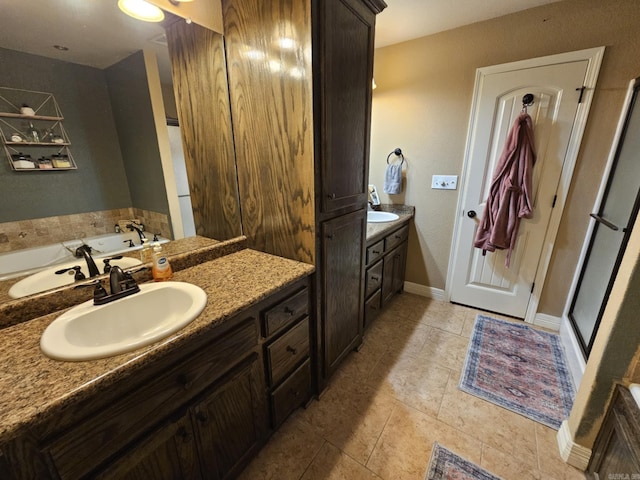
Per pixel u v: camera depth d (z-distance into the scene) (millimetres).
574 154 1877
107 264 1153
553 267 2113
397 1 1775
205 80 1344
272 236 1451
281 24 1117
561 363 1823
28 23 894
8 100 887
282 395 1282
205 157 1438
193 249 1401
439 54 2205
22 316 914
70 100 1017
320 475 1191
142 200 1245
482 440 1335
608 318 1071
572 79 1803
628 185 1527
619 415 1017
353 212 1574
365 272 1901
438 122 2322
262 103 1270
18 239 938
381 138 2623
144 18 1133
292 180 1285
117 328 972
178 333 805
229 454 1060
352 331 1823
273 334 1186
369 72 1478
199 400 891
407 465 1226
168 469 837
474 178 2270
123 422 715
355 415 1472
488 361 1856
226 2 1260
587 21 1716
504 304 2371
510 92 2012
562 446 1258
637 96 1586
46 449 589
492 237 2131
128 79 1142
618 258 1456
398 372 1774
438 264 2617
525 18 1879
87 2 1005
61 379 644
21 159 929
